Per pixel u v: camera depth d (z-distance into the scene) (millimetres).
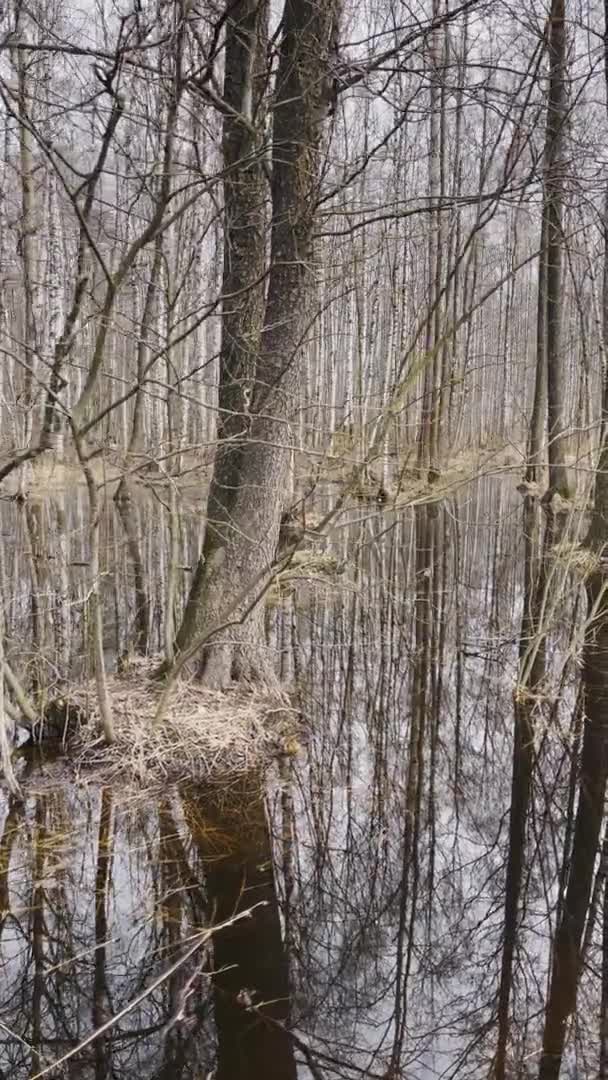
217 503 4590
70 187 2996
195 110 3795
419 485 11617
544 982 2771
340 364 18141
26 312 4027
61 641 6145
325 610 7980
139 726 4199
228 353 4543
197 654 4633
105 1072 2312
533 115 3662
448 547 11906
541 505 13586
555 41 3916
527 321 24750
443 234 10406
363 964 2816
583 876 3467
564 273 12047
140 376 3281
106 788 3889
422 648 6816
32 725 4293
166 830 3600
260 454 4516
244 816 3754
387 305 14883
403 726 5074
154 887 3184
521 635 7117
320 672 6125
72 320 3070
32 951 2816
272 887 3215
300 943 2883
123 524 12195
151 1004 2586
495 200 3711
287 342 4434
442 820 3898
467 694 5723
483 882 3391
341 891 3232
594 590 7652
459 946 2945
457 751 4711
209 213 4688
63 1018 2523
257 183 4297
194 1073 2301
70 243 10469
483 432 22391
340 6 4129
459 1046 2459
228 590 4605
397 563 10516
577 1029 2543
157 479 3902
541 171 3584
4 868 3283
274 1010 2572
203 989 2656
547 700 5559
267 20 4250
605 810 4066
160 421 12484
